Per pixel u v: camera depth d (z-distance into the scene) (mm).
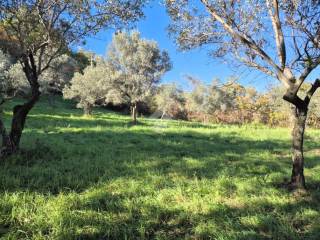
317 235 6801
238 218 7582
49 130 22453
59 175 10289
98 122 31766
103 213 7598
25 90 36500
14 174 10203
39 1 12070
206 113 55500
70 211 7410
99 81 39969
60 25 12922
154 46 37031
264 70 10539
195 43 11250
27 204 7566
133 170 11594
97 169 11516
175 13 10992
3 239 6117
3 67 33875
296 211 8117
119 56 37500
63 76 51250
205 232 6793
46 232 6633
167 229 7180
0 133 12383
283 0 10109
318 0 9523
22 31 12570
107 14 12719
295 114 10219
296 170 9961
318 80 9875
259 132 29000
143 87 36625
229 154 16016
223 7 10219
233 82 11148
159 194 8875
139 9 12906
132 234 6758
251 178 11055
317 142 22781
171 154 15336
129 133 23469
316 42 9477
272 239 6691
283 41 9836
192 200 8602
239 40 10578
